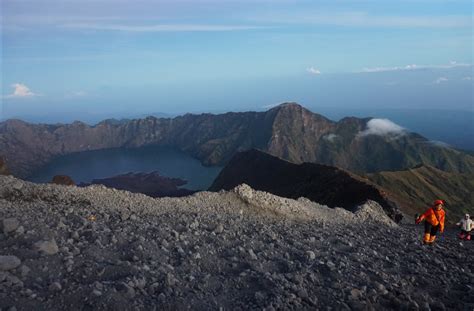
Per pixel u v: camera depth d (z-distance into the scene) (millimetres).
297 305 8555
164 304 7711
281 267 11078
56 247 9195
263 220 20891
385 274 11523
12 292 7023
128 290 7754
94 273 8461
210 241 12727
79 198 18172
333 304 8914
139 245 10539
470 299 10484
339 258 12828
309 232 17938
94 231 11297
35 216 12352
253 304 8367
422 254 15891
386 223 29406
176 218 16516
